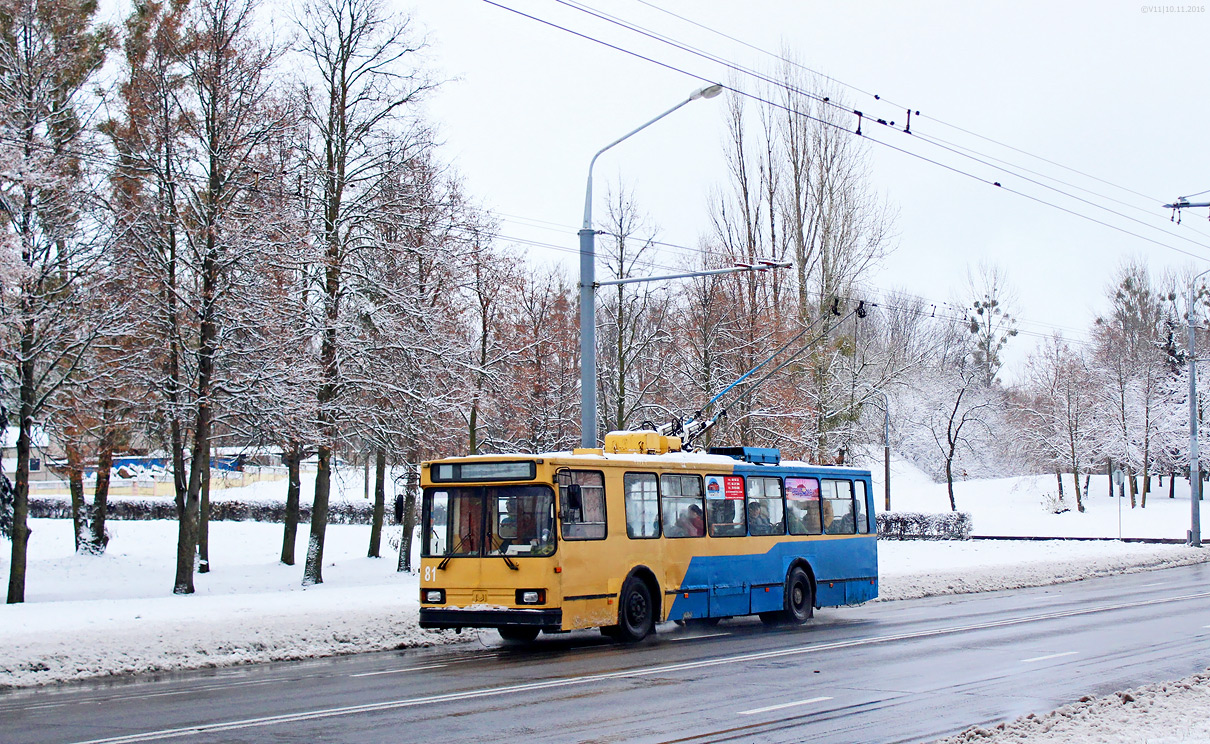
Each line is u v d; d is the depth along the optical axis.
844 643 16.55
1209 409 73.06
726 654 15.23
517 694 11.51
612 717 10.05
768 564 20.11
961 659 14.41
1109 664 13.83
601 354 44.22
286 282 24.97
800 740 9.00
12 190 21.61
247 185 23.88
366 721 9.89
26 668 13.18
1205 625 18.59
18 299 21.78
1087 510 67.56
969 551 38.97
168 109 23.88
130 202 23.16
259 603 18.05
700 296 36.44
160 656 14.35
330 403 25.88
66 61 23.41
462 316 30.84
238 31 24.52
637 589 17.34
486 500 16.31
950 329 83.06
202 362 23.48
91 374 23.34
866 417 52.59
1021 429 76.25
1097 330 79.25
